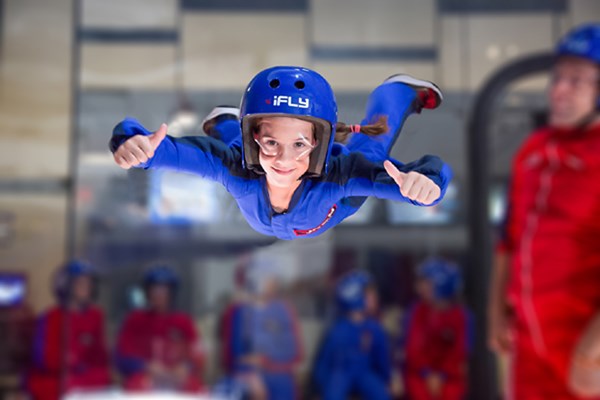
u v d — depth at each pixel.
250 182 0.75
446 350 4.68
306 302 4.85
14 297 4.89
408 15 5.06
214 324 4.88
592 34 2.32
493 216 4.81
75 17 5.12
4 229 4.98
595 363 2.12
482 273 4.72
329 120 0.68
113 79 5.10
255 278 4.90
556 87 2.35
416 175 0.68
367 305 4.70
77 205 5.02
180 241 4.94
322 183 0.74
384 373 4.67
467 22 5.02
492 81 4.89
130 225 4.96
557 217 2.28
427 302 4.74
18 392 4.77
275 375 4.79
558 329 2.29
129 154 0.69
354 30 5.04
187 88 5.08
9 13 5.12
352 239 4.86
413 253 4.82
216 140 0.77
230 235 4.93
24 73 5.10
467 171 4.82
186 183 4.90
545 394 2.36
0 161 5.03
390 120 0.75
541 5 5.02
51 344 4.81
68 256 4.98
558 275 2.27
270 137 0.67
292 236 0.80
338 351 4.66
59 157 5.07
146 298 4.88
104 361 4.83
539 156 2.36
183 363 4.79
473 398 4.64
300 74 0.69
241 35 5.09
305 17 5.10
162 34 5.12
